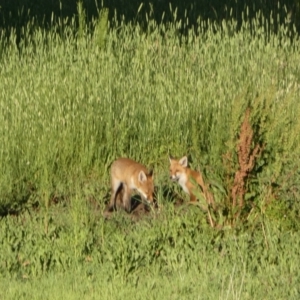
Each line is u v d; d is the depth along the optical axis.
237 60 24.03
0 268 15.05
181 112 21.58
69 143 20.69
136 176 18.80
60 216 18.19
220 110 21.44
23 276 14.85
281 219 16.83
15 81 22.80
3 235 16.23
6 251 15.53
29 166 20.14
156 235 15.86
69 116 21.08
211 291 13.44
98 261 15.27
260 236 16.23
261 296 13.23
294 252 15.41
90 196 19.61
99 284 13.96
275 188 17.09
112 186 19.31
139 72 23.39
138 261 14.85
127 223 17.81
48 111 21.39
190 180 17.30
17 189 19.58
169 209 18.20
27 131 20.73
